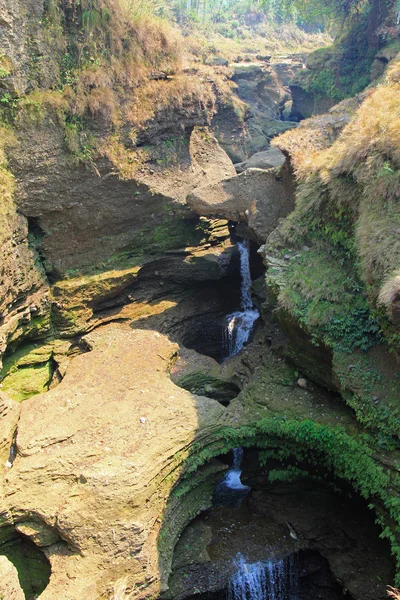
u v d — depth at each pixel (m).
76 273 19.00
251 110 39.88
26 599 12.45
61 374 17.50
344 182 15.66
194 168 22.09
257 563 14.47
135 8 20.67
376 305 13.00
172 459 13.39
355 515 15.00
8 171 16.92
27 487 12.23
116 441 13.20
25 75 17.12
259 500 16.08
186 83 21.12
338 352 14.11
